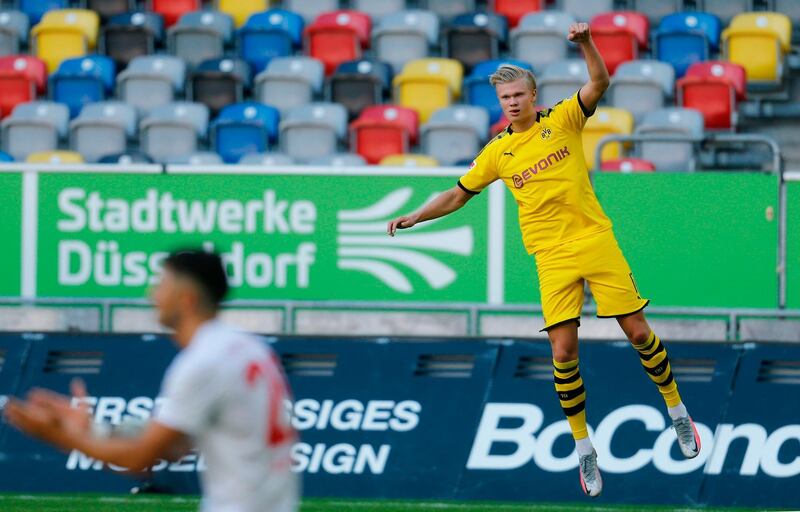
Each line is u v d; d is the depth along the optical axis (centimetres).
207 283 1334
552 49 5266
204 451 1308
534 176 2278
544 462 2872
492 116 5103
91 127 4928
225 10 5788
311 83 5197
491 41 5356
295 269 3275
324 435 2933
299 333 3106
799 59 5191
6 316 3284
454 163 4450
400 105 5144
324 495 2889
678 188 3161
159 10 5822
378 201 3259
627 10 5659
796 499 2800
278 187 3272
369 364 2998
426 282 3250
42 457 2934
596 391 2911
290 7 5775
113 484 2912
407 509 2758
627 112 4675
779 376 2908
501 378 2952
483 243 3234
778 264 3144
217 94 5228
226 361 1293
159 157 4906
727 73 4941
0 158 4553
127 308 3278
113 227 3294
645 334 2336
